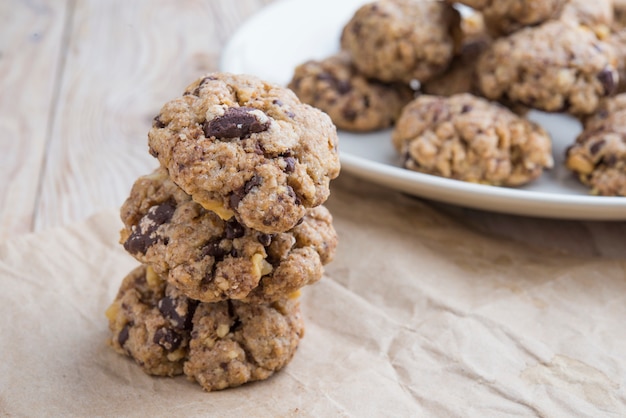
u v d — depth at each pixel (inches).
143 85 23.1
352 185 19.3
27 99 22.2
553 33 19.4
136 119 21.9
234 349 14.5
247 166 13.4
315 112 14.2
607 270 16.9
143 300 14.9
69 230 17.3
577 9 20.4
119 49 24.4
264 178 13.4
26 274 16.3
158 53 24.4
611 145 18.4
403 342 15.4
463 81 20.8
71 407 14.1
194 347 14.5
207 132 13.7
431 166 18.7
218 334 14.5
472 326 15.6
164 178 14.6
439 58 20.1
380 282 16.6
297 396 14.4
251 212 13.4
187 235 14.0
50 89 22.7
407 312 16.0
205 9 26.8
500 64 19.4
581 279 16.7
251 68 21.2
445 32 20.2
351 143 20.2
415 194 18.3
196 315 14.6
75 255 16.8
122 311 14.9
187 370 14.5
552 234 18.3
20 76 23.0
